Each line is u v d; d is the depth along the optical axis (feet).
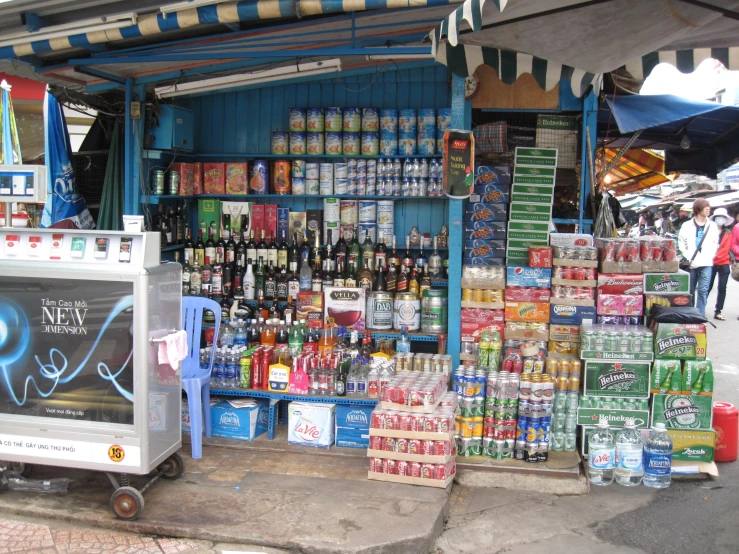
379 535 12.33
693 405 16.01
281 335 19.02
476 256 19.95
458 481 15.56
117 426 12.89
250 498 13.92
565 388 16.29
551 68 15.25
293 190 21.22
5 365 13.48
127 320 12.78
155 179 20.43
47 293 13.16
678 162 28.48
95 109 21.20
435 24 17.10
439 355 17.87
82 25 15.70
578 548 12.67
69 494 14.07
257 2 14.42
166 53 17.29
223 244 20.95
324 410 17.03
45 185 13.84
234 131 22.15
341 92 21.45
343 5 14.07
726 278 35.53
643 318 17.30
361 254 20.72
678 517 13.96
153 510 13.28
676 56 14.15
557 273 17.58
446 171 17.83
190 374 16.87
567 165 21.17
